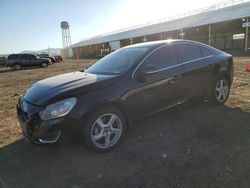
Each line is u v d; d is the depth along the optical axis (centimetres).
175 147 374
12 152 393
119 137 384
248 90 714
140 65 411
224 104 568
